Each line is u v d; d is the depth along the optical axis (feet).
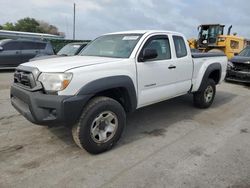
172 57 16.40
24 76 12.29
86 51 16.55
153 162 11.78
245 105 22.97
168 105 21.80
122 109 13.00
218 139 14.66
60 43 83.92
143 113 19.39
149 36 14.98
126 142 13.94
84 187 9.80
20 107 12.50
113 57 14.21
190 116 18.97
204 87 19.94
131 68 13.47
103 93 13.14
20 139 13.88
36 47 45.98
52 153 12.39
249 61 32.24
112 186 9.90
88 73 11.65
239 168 11.37
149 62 14.53
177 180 10.36
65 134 14.62
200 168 11.32
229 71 33.96
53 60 13.47
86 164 11.46
